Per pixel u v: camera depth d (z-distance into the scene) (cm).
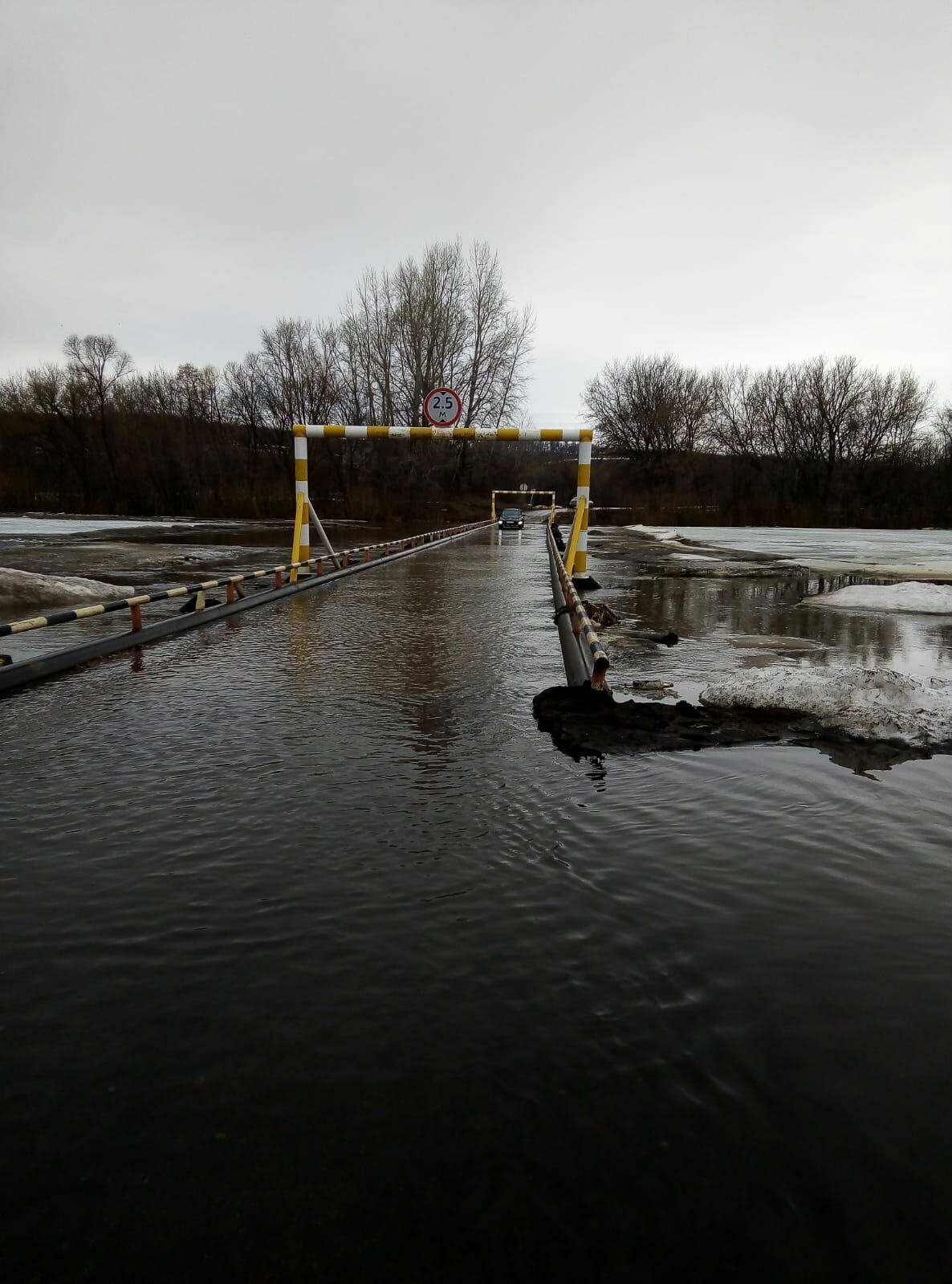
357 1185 174
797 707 545
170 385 6031
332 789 412
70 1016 231
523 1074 207
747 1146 184
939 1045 220
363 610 1127
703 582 1600
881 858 336
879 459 5662
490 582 1549
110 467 5703
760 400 6097
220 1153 182
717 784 421
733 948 266
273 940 270
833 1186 174
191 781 426
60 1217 167
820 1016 232
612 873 319
